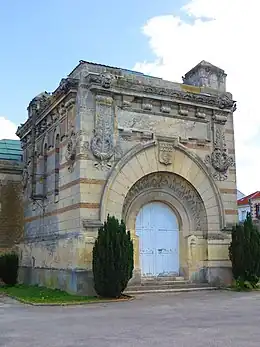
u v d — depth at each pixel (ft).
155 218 71.46
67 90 66.64
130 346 29.09
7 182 90.89
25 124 88.12
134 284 66.39
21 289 71.56
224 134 74.95
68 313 45.16
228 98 75.41
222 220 72.33
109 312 45.34
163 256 71.15
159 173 69.46
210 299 56.08
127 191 65.82
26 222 86.28
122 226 59.11
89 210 62.49
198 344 29.50
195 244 71.36
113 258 57.11
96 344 29.94
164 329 35.19
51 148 75.31
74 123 66.18
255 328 35.42
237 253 68.64
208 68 76.43
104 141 64.80
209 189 72.49
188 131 72.13
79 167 63.10
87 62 66.64
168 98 70.18
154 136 68.74
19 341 31.42
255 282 68.08
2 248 87.97
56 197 71.15
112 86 66.28
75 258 61.52
